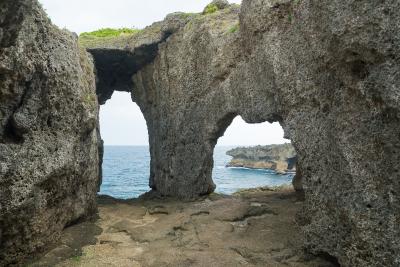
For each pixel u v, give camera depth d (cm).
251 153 8388
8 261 1067
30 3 807
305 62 1195
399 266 821
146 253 1248
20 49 996
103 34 2467
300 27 1205
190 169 2083
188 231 1494
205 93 1975
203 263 1147
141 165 11931
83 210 1573
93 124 1550
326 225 1098
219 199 1997
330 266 1095
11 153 1041
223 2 2089
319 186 1140
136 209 1919
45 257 1184
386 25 839
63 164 1256
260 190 2412
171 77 2208
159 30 2239
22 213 1067
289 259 1162
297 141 1237
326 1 997
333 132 1046
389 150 852
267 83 1462
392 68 833
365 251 908
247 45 1600
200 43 1994
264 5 1400
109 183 5859
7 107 1052
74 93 1351
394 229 839
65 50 1320
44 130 1211
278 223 1516
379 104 877
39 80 1141
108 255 1236
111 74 2688
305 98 1200
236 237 1388
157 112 2427
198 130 2031
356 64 937
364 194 912
